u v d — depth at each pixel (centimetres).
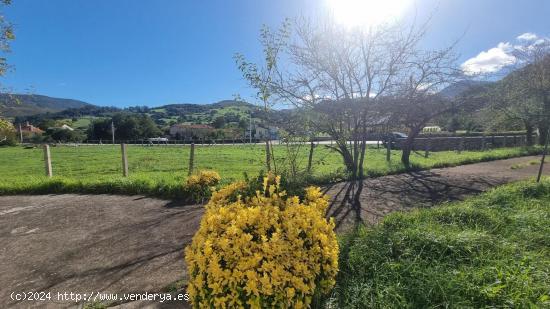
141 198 756
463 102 1119
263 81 718
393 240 389
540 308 269
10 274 392
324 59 909
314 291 270
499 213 523
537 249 393
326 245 272
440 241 379
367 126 984
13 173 1573
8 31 782
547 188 693
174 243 472
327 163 1345
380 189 814
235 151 3162
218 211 291
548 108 1264
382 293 301
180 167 1706
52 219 611
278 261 243
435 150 2420
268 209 276
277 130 840
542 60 1427
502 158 1553
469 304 281
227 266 242
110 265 407
